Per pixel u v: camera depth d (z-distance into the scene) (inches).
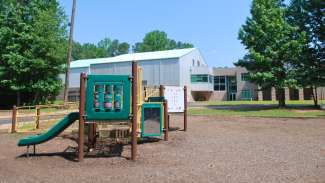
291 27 1227.2
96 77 361.1
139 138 493.7
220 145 436.5
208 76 2514.8
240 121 774.5
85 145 456.8
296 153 372.5
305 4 1277.1
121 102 365.1
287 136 511.5
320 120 764.0
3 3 1437.0
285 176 271.6
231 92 2687.0
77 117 381.4
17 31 1419.8
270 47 1220.5
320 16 1253.7
